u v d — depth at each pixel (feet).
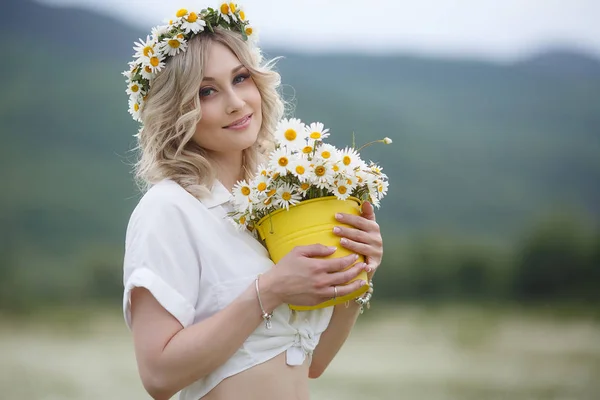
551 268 98.78
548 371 40.68
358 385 33.71
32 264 119.34
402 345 55.36
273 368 7.25
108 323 78.69
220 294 7.20
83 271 104.78
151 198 7.38
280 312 7.34
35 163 171.32
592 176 204.23
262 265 7.36
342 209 7.40
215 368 7.06
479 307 92.22
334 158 7.31
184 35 7.75
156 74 7.85
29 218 150.61
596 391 33.32
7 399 29.53
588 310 87.61
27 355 47.62
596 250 97.71
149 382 6.91
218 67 7.68
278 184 7.23
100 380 34.91
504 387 34.35
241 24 8.01
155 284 6.96
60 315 85.20
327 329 8.20
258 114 8.03
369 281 7.66
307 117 230.07
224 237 7.39
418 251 103.35
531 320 79.77
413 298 101.19
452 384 34.94
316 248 7.07
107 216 158.10
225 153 8.13
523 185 197.36
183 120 7.57
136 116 8.28
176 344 6.85
